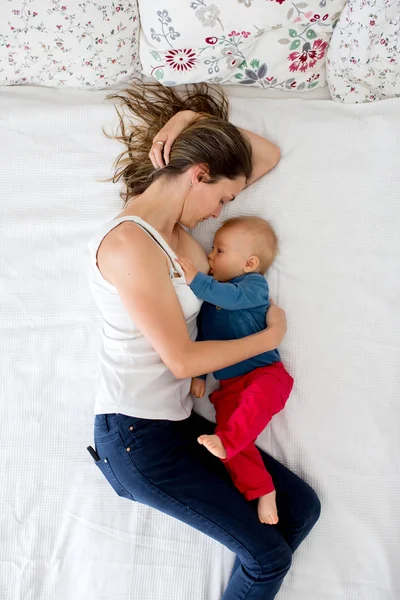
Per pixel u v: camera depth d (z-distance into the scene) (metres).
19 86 1.75
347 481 1.61
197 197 1.42
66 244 1.72
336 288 1.64
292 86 1.72
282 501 1.56
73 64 1.68
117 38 1.64
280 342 1.53
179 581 1.62
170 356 1.30
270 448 1.65
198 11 1.52
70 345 1.70
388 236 1.63
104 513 1.65
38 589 1.63
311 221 1.65
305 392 1.63
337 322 1.63
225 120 1.56
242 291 1.47
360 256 1.64
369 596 1.59
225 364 1.38
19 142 1.73
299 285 1.64
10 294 1.72
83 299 1.71
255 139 1.62
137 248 1.28
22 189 1.73
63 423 1.69
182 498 1.42
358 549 1.60
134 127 1.68
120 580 1.63
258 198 1.67
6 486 1.67
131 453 1.42
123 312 1.40
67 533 1.65
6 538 1.66
